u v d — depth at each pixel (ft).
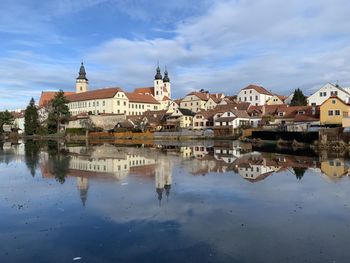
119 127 388.37
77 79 577.43
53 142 292.20
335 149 155.53
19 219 54.08
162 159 132.16
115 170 102.94
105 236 46.39
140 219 53.36
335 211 56.44
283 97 440.04
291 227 48.93
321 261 38.04
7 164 120.06
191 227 49.42
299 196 66.74
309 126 233.55
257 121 323.57
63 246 43.29
